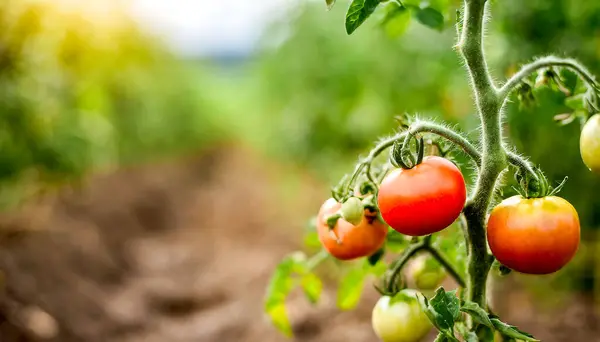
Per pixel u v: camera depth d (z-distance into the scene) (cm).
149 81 624
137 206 427
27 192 321
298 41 348
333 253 89
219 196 509
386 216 80
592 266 204
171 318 253
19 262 243
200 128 809
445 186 79
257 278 276
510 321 191
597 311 195
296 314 213
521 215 79
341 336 197
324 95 329
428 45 209
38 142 287
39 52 285
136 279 297
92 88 376
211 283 278
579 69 84
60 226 312
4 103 265
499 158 81
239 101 943
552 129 153
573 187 175
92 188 420
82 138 336
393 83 241
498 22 149
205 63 990
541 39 149
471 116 166
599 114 87
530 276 206
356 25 82
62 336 217
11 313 207
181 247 359
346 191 85
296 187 432
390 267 94
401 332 90
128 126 578
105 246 322
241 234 376
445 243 100
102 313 242
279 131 464
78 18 325
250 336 217
